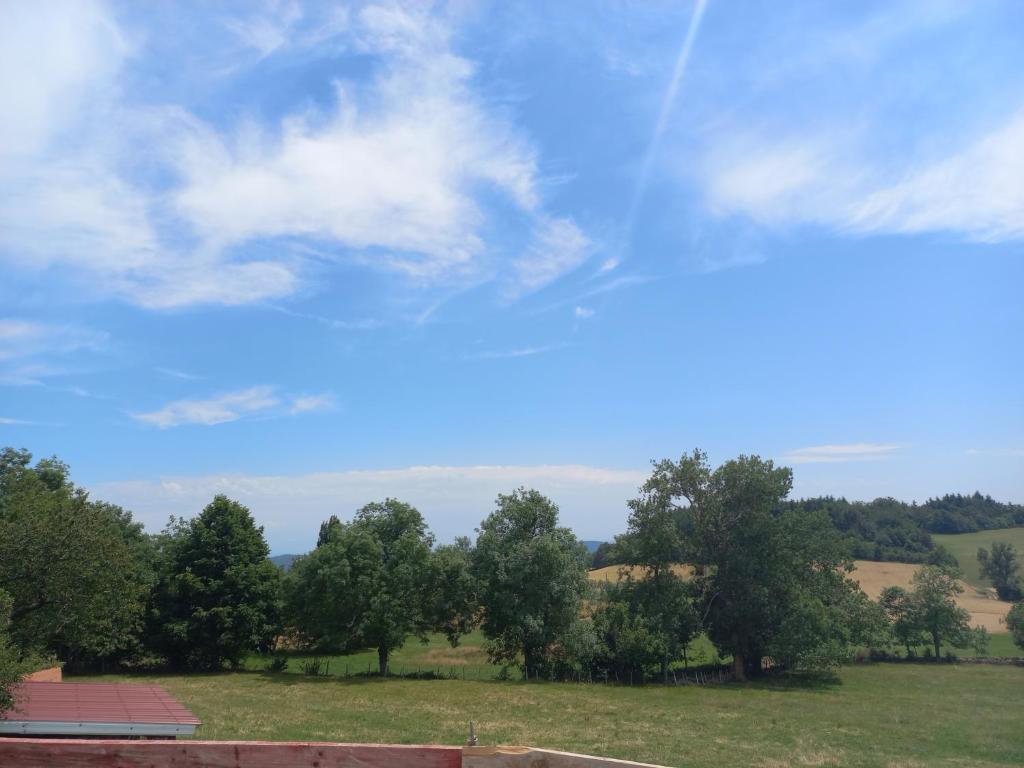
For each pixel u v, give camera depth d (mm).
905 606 68312
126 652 54938
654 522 56938
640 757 26750
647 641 52906
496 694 44438
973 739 32125
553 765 4062
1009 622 65688
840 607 57875
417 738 28766
